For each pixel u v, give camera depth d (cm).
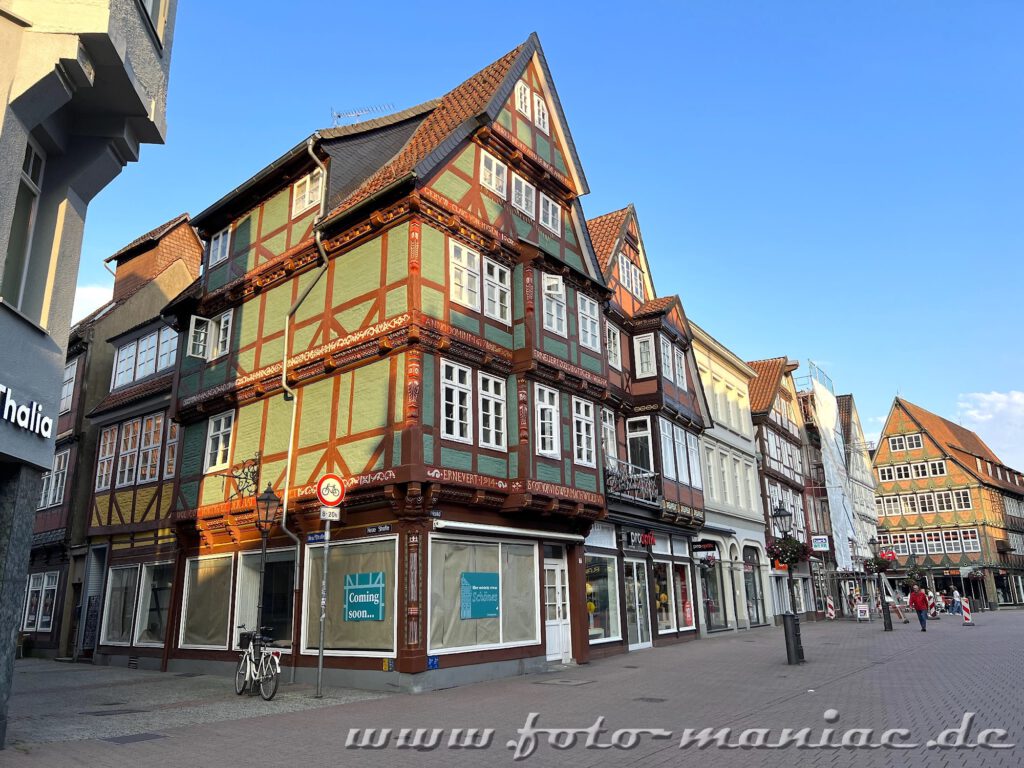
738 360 3200
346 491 1402
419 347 1380
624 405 2198
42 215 916
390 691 1270
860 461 5694
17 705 1177
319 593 1459
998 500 6525
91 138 948
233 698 1227
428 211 1459
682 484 2356
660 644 2155
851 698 1073
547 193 1841
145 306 2667
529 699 1148
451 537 1395
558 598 1659
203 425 1880
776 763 707
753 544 3092
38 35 816
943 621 3494
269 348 1702
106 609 2122
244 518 1652
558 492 1562
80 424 2427
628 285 2398
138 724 973
